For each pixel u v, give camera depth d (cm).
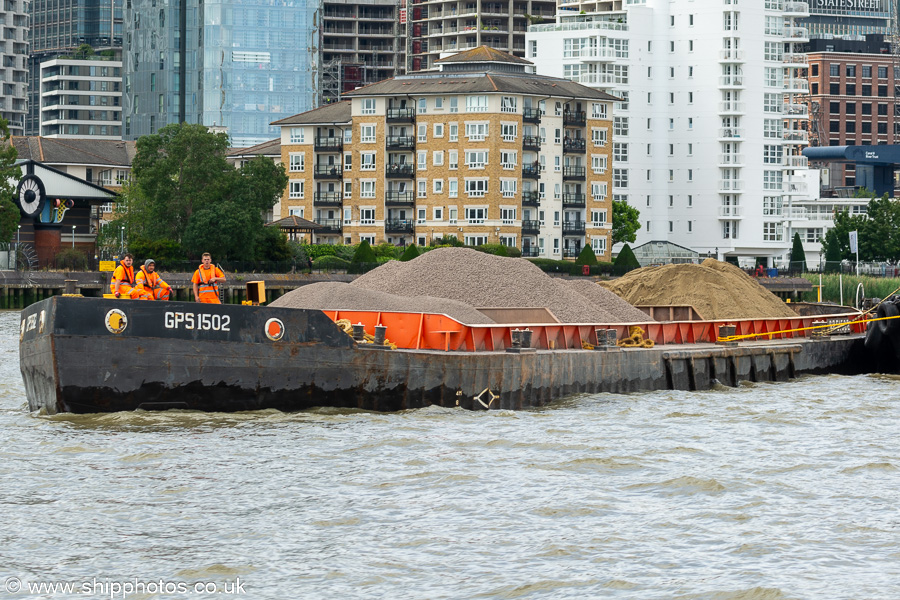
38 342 11912
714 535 8556
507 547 8238
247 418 12144
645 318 17362
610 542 8362
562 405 14000
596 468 10556
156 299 12375
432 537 8425
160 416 11925
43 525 8588
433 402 12938
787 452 11494
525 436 11888
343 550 8131
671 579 7606
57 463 10288
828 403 15138
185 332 11912
